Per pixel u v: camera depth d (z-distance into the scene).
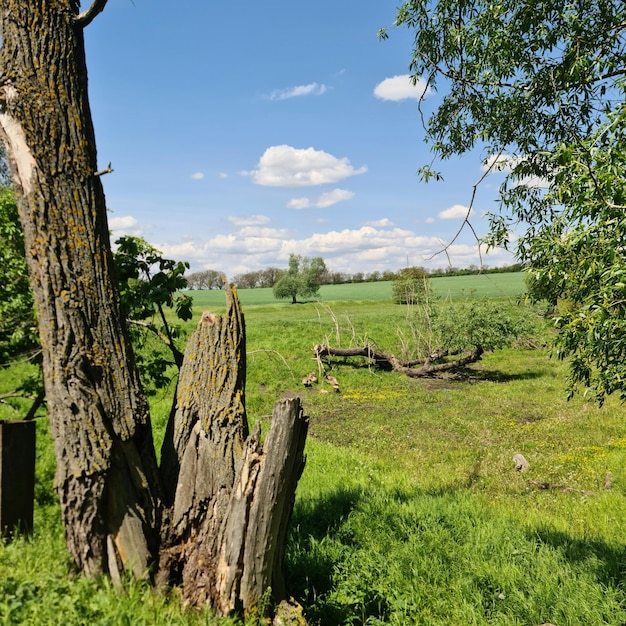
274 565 4.64
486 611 5.77
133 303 6.77
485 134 6.75
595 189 4.23
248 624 4.23
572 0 6.03
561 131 6.53
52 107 4.27
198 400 4.75
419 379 26.39
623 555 6.82
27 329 5.62
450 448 14.08
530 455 13.07
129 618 3.70
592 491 10.41
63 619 3.46
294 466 4.62
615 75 5.77
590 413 17.02
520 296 6.34
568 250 4.73
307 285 83.81
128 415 4.28
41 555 4.16
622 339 4.64
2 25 4.29
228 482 4.62
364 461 12.59
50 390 4.09
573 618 5.41
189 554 4.51
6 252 5.80
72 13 4.46
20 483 4.41
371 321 43.25
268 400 20.91
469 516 8.41
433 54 6.98
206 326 4.91
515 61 6.33
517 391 22.03
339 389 23.42
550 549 7.11
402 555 6.65
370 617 5.25
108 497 4.17
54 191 4.23
